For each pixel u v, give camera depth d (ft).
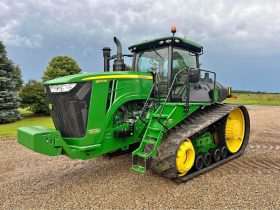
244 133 21.86
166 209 11.93
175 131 15.81
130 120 16.21
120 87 15.66
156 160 14.82
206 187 14.30
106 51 18.84
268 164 18.44
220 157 19.07
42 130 13.53
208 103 18.84
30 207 12.26
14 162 19.54
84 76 14.32
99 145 14.88
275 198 12.84
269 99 122.72
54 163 19.21
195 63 19.98
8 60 50.03
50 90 15.23
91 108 14.46
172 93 17.39
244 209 11.81
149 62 18.65
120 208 12.07
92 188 14.34
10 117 46.16
